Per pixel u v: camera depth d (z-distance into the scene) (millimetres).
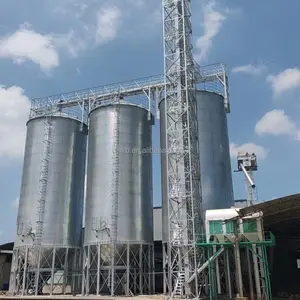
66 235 52594
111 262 46719
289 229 54094
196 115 47812
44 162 54406
